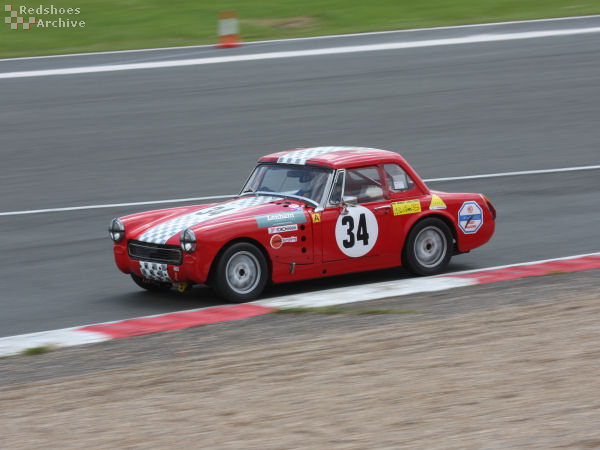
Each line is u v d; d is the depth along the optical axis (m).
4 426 10.17
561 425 9.52
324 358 12.39
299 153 18.64
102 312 16.39
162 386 11.44
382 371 11.64
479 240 19.03
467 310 15.06
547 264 19.08
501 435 9.29
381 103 38.12
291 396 10.77
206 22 56.38
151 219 17.70
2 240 22.28
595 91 39.50
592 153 31.20
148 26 55.31
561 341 12.72
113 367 12.53
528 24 53.66
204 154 31.52
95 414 10.45
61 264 20.19
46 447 9.45
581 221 23.27
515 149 31.77
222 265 16.17
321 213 17.16
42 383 11.85
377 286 17.39
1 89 40.91
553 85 40.56
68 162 30.81
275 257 16.73
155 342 13.84
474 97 38.91
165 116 36.59
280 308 15.69
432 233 18.44
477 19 56.12
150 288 17.97
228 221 16.39
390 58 45.78
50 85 41.59
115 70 44.38
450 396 10.55
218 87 40.91
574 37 49.50
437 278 18.03
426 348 12.66
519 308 14.93
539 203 25.28
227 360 12.53
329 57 46.25
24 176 29.17
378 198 17.86
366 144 32.50
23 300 17.38
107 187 27.73
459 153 31.31
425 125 35.00
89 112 37.31
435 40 49.81
